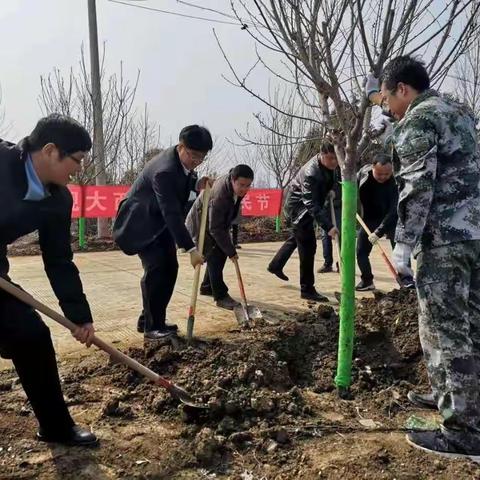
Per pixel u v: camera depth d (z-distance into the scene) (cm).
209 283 574
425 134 246
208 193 411
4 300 249
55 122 231
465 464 242
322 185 515
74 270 270
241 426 282
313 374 358
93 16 1126
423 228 245
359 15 287
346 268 321
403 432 281
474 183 252
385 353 369
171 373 343
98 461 253
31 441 268
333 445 265
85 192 1014
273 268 620
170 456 256
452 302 251
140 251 397
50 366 255
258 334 398
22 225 244
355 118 308
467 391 249
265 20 314
